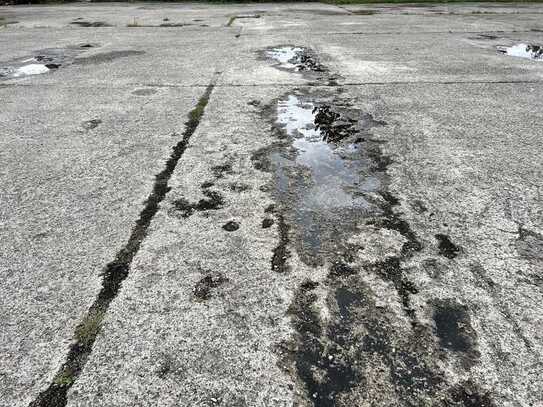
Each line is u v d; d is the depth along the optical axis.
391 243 1.83
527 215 2.02
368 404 1.19
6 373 1.27
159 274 1.67
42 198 2.20
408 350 1.35
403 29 7.35
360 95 3.77
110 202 2.16
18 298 1.56
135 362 1.31
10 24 8.47
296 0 13.14
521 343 1.37
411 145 2.77
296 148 2.73
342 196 2.18
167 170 2.47
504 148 2.74
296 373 1.28
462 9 10.34
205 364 1.30
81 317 1.47
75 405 1.18
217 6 11.87
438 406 1.18
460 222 1.97
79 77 4.48
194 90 3.96
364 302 1.53
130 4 12.68
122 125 3.16
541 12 9.66
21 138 2.95
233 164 2.53
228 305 1.52
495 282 1.62
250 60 5.11
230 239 1.87
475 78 4.30
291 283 1.62
